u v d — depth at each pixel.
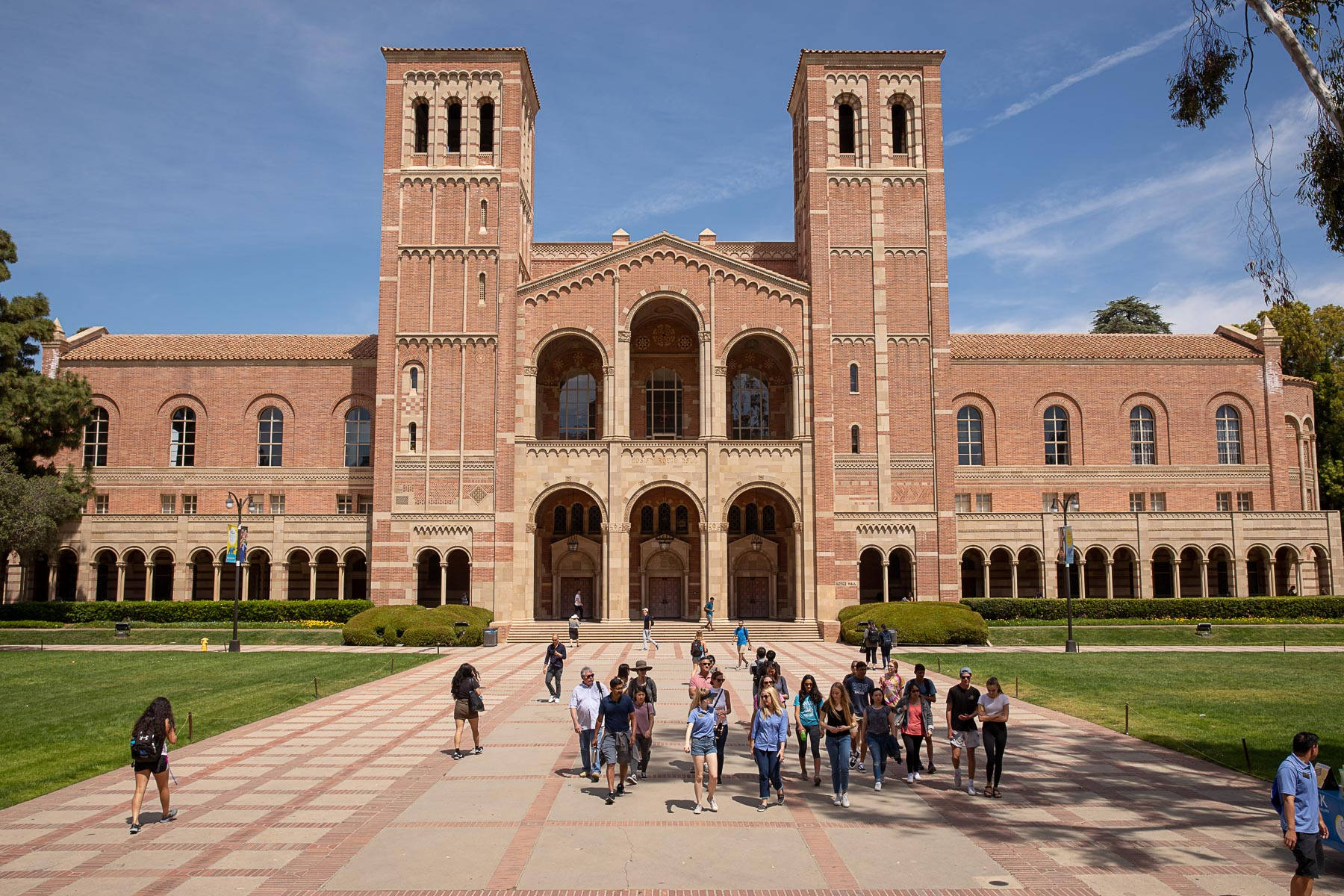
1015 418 65.69
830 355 57.75
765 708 17.12
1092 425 65.94
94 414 62.28
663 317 63.28
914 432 57.84
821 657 43.62
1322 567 60.97
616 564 55.88
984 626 48.38
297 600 62.16
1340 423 74.81
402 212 58.44
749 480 56.91
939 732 25.53
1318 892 12.68
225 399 65.19
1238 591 59.81
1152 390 66.44
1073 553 58.16
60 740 23.36
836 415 57.72
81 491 57.06
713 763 16.73
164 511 64.25
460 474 56.09
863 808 16.97
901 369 58.34
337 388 65.19
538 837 15.07
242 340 68.88
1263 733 23.97
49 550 58.00
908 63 61.03
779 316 58.44
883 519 56.91
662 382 64.88
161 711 15.95
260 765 20.31
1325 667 37.66
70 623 55.94
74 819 16.19
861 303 58.81
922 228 59.59
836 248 59.19
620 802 17.27
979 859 14.04
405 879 13.11
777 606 63.31
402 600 55.19
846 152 61.78
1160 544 60.09
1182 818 16.38
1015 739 23.58
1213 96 20.91
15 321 54.50
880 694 18.52
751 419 65.00
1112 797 17.80
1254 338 68.00
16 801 17.47
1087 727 25.14
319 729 24.83
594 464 56.78
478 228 58.28
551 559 63.16
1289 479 66.75
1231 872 13.54
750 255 67.19
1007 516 60.03
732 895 12.57
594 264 58.34
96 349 66.06
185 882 12.99
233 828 15.55
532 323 57.97
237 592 46.00
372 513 58.56
